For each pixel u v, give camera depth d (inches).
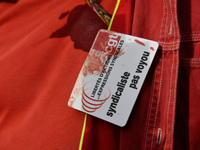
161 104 18.4
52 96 21.7
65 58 23.3
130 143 18.3
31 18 28.1
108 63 20.0
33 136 20.4
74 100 19.7
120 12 22.9
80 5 26.4
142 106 18.9
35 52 24.6
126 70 19.3
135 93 18.4
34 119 21.0
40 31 25.7
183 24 20.9
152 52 19.2
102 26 24.1
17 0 29.9
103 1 25.8
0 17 28.9
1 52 26.9
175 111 18.4
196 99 18.8
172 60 18.8
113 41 20.8
